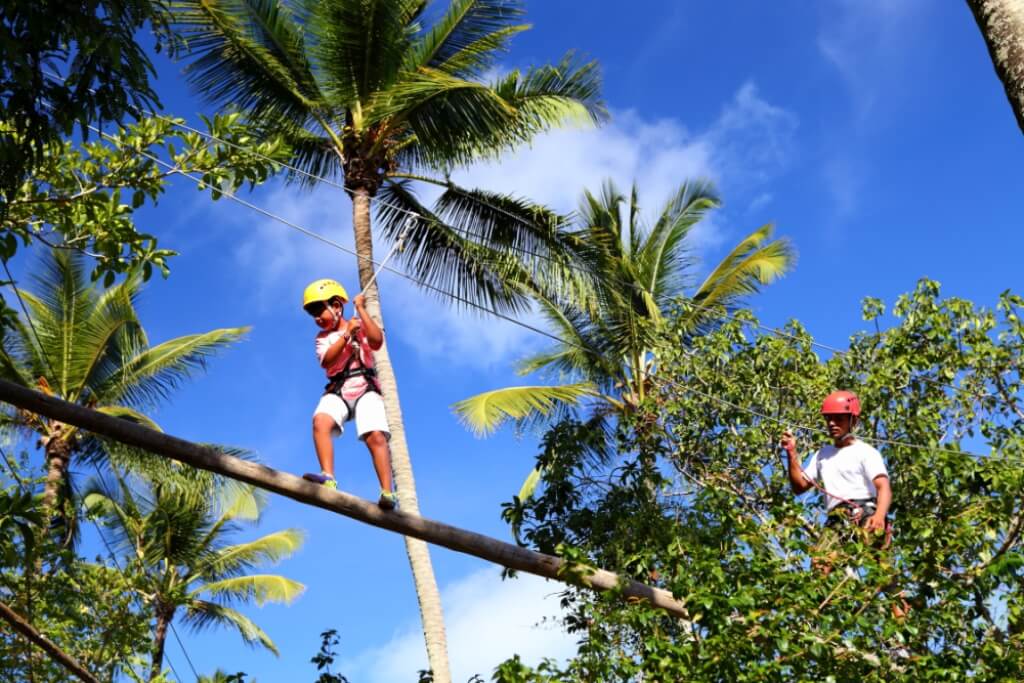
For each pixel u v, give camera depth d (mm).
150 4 8734
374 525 8211
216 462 7895
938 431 11383
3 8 8273
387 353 18406
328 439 8242
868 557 7973
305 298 8602
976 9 5926
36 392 7703
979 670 7996
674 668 7758
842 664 7707
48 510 12461
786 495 11297
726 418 12016
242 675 10102
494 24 19188
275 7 18531
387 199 19703
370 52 18547
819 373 12641
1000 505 9406
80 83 8602
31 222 10500
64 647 13992
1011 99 5695
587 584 8602
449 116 18547
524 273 19812
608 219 24453
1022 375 11672
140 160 10766
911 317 12125
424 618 16969
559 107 19000
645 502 9656
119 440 7832
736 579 8125
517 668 8281
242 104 19328
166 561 25938
